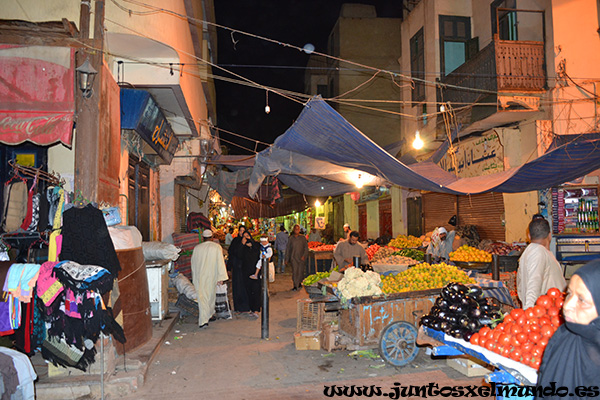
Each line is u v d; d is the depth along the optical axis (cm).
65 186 606
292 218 3738
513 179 793
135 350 591
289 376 536
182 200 1347
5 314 440
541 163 728
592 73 1027
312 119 632
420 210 1706
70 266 443
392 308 592
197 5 1107
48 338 464
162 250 749
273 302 1086
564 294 308
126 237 587
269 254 746
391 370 552
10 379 342
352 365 573
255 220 2997
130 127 719
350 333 607
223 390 493
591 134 955
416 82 1619
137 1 668
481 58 1132
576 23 1038
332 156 802
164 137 945
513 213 1151
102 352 464
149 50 725
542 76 1071
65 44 533
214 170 1474
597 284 198
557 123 1030
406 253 1209
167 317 821
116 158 622
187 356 626
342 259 930
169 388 501
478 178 929
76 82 524
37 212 511
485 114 1108
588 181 1026
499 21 1275
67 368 487
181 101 865
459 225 1378
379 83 2222
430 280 631
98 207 521
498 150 1141
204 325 813
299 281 1274
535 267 436
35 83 514
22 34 526
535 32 1123
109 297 490
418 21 1605
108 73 574
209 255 824
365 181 1145
